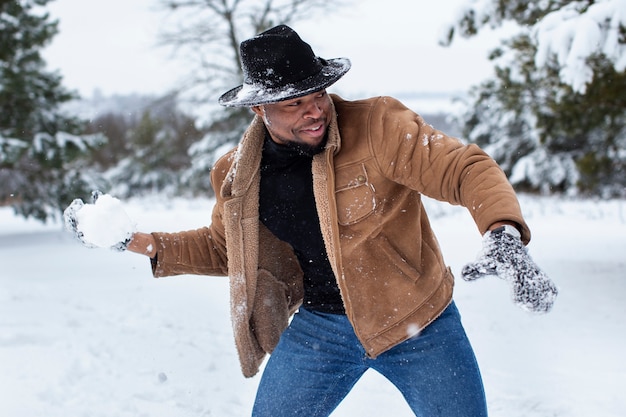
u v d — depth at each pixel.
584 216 18.17
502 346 5.94
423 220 2.84
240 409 4.58
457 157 2.46
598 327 6.49
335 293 2.88
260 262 3.04
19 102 17.72
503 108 11.74
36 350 5.80
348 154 2.66
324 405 2.89
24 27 17.62
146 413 4.40
